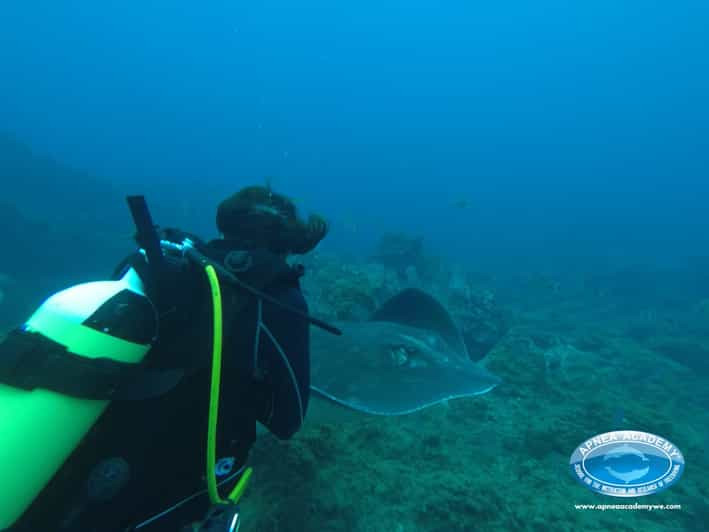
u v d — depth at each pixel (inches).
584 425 215.9
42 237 618.2
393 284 462.3
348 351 156.7
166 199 1362.0
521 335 344.2
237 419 50.4
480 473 176.6
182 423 46.7
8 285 467.5
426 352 159.9
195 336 47.4
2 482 36.6
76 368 40.5
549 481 176.4
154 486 45.5
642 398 297.3
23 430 38.1
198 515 50.6
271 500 146.2
